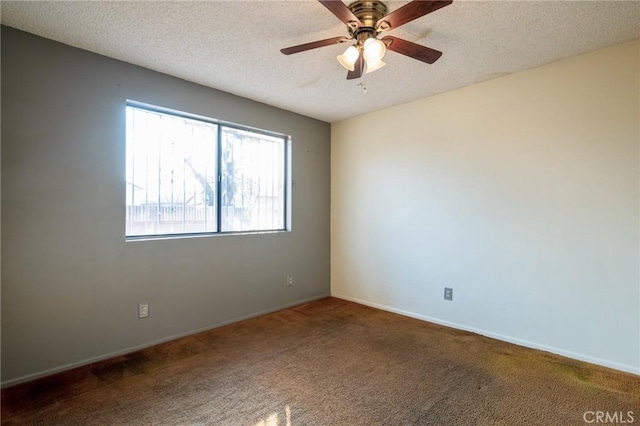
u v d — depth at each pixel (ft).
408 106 12.33
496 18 6.95
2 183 7.36
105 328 8.82
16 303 7.54
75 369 8.22
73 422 6.21
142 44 8.13
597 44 8.12
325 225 14.89
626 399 6.95
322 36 7.74
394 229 12.82
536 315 9.52
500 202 10.16
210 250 11.02
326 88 10.93
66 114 8.17
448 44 8.04
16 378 7.54
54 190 8.02
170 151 10.34
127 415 6.42
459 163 11.02
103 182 8.76
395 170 12.75
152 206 9.95
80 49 8.35
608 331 8.40
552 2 6.40
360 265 13.99
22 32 7.55
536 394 7.14
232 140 11.92
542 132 9.34
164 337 9.93
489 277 10.41
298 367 8.38
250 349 9.45
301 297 13.97
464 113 10.87
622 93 8.13
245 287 12.01
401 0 6.23
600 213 8.48
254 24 7.22
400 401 6.91
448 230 11.32
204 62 9.09
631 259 8.09
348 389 7.36
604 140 8.39
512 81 9.84
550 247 9.26
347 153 14.40
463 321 11.00
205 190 11.19
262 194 12.87
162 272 9.89
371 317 12.23
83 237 8.45
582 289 8.77
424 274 11.96
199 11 6.75
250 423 6.21
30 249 7.71
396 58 8.73
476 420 6.29
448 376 7.91
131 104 9.44
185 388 7.39
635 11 6.70
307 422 6.24
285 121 13.20
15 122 7.50
